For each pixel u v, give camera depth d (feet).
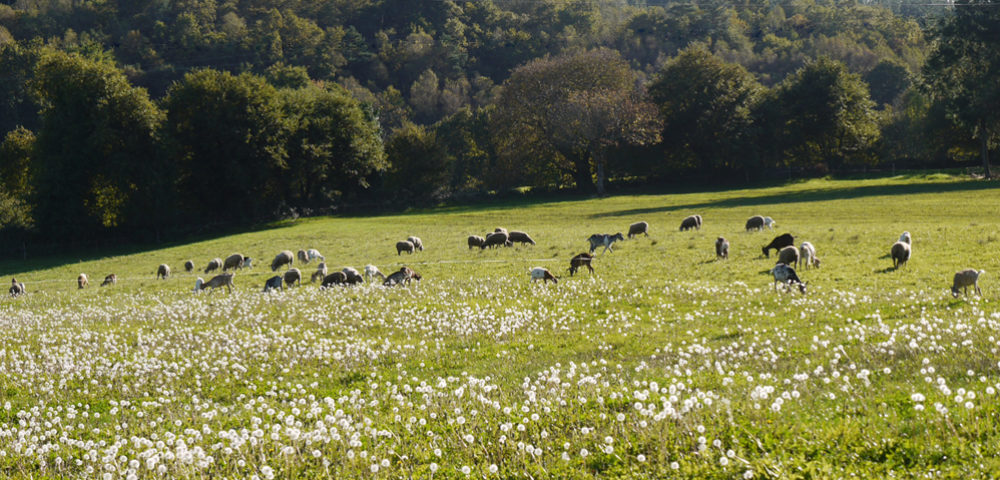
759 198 241.76
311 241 193.16
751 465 27.27
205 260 173.47
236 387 54.29
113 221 250.16
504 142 335.88
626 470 29.12
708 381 43.73
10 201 257.96
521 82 328.49
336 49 643.45
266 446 36.19
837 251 115.24
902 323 60.13
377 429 37.63
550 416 36.40
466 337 68.28
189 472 32.83
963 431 27.71
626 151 342.44
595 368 53.06
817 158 360.07
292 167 275.59
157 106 270.05
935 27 266.16
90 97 243.19
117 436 38.70
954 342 47.83
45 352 66.39
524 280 103.65
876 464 26.61
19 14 593.42
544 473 29.60
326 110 297.74
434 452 32.99
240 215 270.05
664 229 170.40
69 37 564.71
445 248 158.71
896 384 38.70
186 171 260.83
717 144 332.19
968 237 117.08
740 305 76.84
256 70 588.09
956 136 311.47
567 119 303.48
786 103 346.13
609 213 225.97
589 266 109.91
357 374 55.98
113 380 56.29
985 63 251.80
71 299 125.08
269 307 92.38
